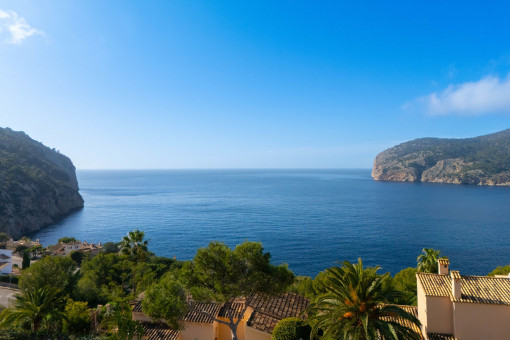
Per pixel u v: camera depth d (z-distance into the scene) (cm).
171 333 2452
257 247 1994
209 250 1953
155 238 11856
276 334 2080
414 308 2717
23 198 14500
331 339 1753
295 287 4097
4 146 19488
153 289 2005
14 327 2222
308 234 12150
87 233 13325
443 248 10038
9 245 9469
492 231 12312
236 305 2736
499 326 2173
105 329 2694
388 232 12350
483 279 2427
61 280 4147
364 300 1777
